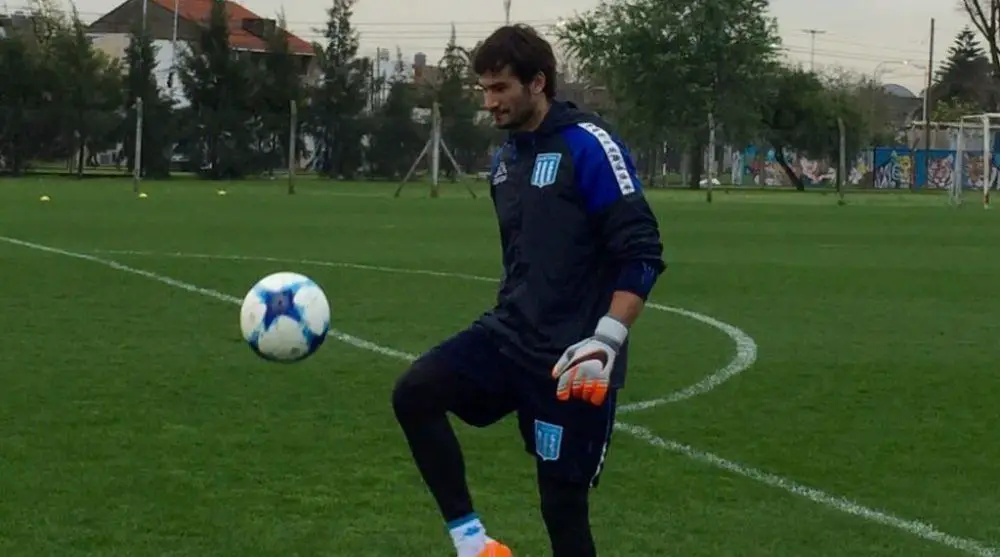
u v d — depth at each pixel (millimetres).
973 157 61812
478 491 6105
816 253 20578
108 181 46188
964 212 35906
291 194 38500
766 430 7578
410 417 4465
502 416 4629
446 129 55312
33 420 7371
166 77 66688
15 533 5328
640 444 7125
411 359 9703
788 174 61625
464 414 4562
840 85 73250
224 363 9273
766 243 22609
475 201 35875
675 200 41875
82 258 16812
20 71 47781
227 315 11836
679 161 68875
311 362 9406
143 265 16109
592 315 4273
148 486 6055
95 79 49062
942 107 94000
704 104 58781
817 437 7422
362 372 9070
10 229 21531
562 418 4309
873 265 18594
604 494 6109
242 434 7113
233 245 19547
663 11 58625
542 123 4277
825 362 10047
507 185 4367
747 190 56531
